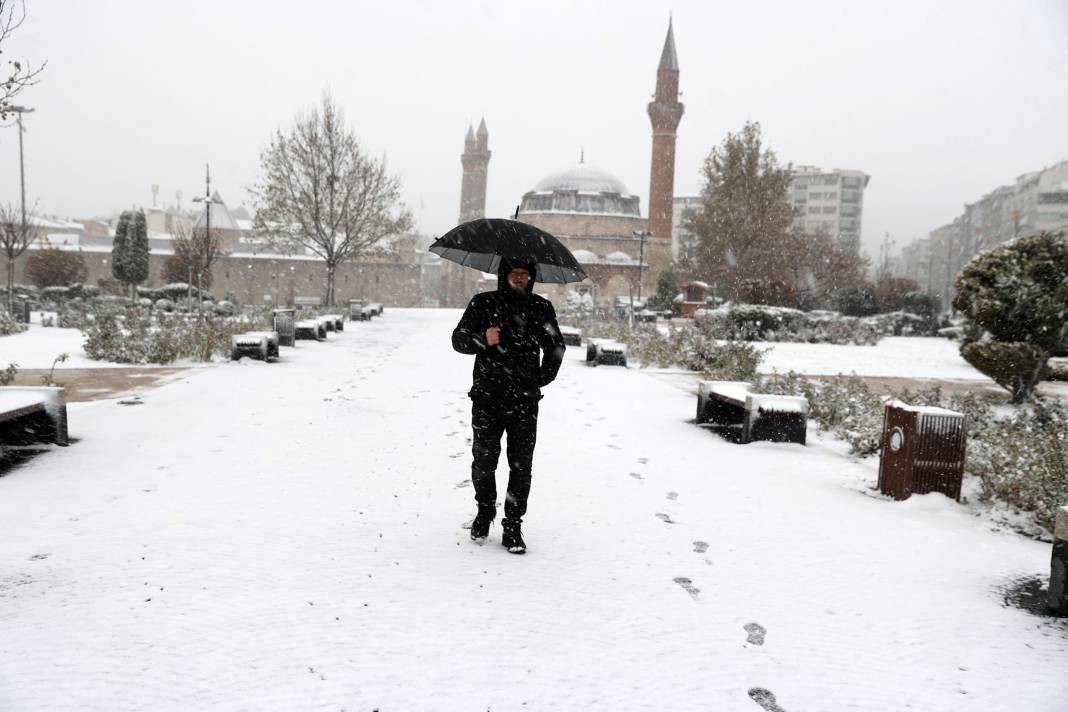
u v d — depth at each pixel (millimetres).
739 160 43031
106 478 5461
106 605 3273
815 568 4145
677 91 78688
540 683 2740
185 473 5660
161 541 4137
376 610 3322
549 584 3729
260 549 4066
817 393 10000
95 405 8680
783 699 2709
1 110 6891
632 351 17734
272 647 2934
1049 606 3674
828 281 59031
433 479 5727
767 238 42562
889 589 3877
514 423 4207
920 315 38281
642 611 3447
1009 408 11773
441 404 9328
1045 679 2947
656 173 79875
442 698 2602
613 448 7219
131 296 44656
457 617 3279
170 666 2754
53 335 20438
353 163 36562
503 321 4176
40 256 59438
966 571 4203
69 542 4078
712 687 2773
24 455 6137
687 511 5168
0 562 3750
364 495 5223
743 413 8242
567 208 83812
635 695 2688
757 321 27922
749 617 3441
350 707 2518
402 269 93688
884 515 5277
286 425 7684
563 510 5078
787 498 5629
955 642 3266
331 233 36750
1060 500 5086
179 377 11375
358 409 8766
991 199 110438
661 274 53469
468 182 128250
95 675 2670
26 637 2949
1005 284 11953
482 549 4203
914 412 5590
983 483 5770
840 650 3141
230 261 89000
